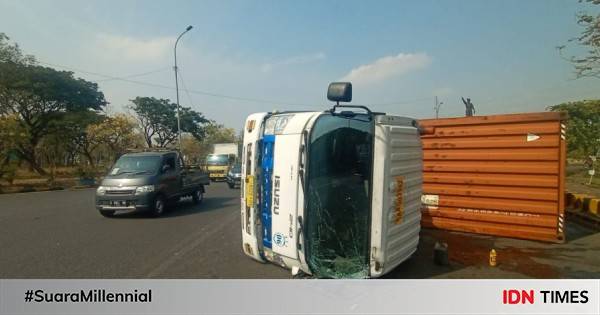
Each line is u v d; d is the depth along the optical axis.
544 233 6.04
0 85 23.20
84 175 23.62
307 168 3.80
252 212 4.45
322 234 3.91
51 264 5.17
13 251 5.89
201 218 9.16
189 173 11.29
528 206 6.18
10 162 19.61
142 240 6.66
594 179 20.42
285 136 4.01
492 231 6.53
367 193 3.87
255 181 4.39
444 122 7.02
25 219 9.10
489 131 6.54
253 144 4.42
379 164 3.74
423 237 6.49
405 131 4.20
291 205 3.91
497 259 5.17
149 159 9.91
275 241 4.15
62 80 27.86
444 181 7.06
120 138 30.55
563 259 5.16
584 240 6.20
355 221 3.93
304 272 4.04
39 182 22.12
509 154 6.35
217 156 26.27
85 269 4.95
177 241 6.57
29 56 25.59
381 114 3.80
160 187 9.42
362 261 3.89
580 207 8.05
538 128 6.07
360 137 3.98
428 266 4.86
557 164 5.92
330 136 3.99
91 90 32.12
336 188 3.98
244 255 5.51
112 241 6.59
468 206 6.79
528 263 4.99
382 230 3.73
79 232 7.42
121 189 8.88
